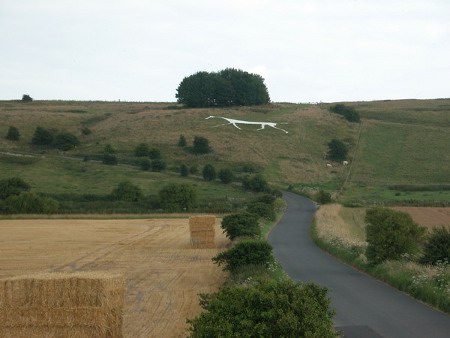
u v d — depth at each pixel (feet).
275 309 31.86
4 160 294.46
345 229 155.12
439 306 54.95
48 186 250.57
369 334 44.65
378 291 64.34
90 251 114.73
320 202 239.91
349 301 58.29
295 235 144.36
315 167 336.70
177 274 83.25
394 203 219.41
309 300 33.47
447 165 335.26
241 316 31.68
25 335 39.42
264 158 344.90
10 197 204.85
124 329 49.34
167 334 47.60
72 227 166.91
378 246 82.28
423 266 71.97
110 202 216.13
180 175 291.17
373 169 332.39
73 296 39.40
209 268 89.66
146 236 144.15
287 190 290.35
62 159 310.45
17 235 146.72
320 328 32.09
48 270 88.28
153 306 59.52
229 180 279.49
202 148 345.92
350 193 269.23
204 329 31.14
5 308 39.52
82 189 249.14
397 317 50.83
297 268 85.40
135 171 293.43
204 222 120.57
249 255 75.41
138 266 92.68
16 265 94.58
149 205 214.69
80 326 39.29
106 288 39.42
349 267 86.79
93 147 352.49
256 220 129.39
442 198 236.22
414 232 84.17
